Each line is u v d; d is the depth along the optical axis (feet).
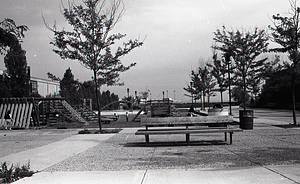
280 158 26.50
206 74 134.51
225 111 61.31
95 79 56.24
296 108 127.95
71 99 147.54
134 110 204.95
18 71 105.60
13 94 103.71
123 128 65.10
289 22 53.88
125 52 56.18
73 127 76.89
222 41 67.46
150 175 21.95
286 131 48.88
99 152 33.76
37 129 72.64
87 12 54.19
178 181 20.13
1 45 46.34
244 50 65.36
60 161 29.14
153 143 39.04
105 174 22.80
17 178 22.26
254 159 26.43
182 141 40.24
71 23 53.98
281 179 19.61
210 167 23.93
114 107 237.66
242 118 53.72
